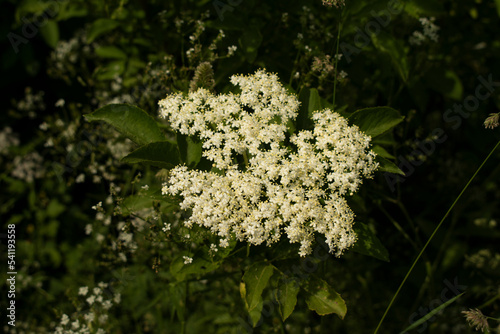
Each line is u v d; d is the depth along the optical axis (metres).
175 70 0.75
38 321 0.88
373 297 0.84
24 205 1.01
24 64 0.95
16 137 1.01
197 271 0.60
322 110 0.63
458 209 0.86
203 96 0.62
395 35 0.81
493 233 0.85
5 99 1.06
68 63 0.91
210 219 0.59
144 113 0.62
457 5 0.86
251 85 0.62
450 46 0.86
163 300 0.77
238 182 0.60
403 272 0.84
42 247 0.93
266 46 0.76
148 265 0.79
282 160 0.60
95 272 0.88
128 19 0.80
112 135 0.84
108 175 0.83
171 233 0.65
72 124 0.87
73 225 0.95
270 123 0.63
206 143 0.61
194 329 0.79
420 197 0.90
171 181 0.60
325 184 0.62
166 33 0.80
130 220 0.70
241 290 0.62
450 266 0.83
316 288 0.60
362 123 0.62
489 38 0.86
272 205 0.59
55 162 0.90
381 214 0.89
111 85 0.90
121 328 0.83
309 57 0.71
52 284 0.90
